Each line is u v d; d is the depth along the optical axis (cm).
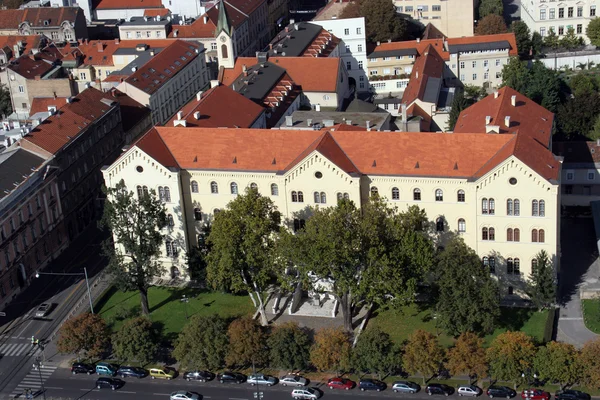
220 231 19712
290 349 18525
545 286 19638
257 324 19150
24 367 19838
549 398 17462
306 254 18912
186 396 18262
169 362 19662
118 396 18688
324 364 18188
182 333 19350
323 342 18288
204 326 18975
